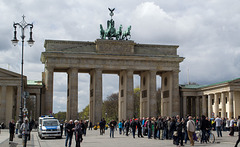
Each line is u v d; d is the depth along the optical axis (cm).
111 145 6631
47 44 15912
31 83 16562
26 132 5925
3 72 13875
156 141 7488
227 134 9769
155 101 16700
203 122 6738
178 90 17012
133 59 16562
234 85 14438
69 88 16338
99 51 16275
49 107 15488
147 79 17075
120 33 16838
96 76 16175
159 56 16762
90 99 17450
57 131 8738
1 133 10931
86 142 7550
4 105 13800
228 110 15150
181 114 17538
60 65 15825
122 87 17388
